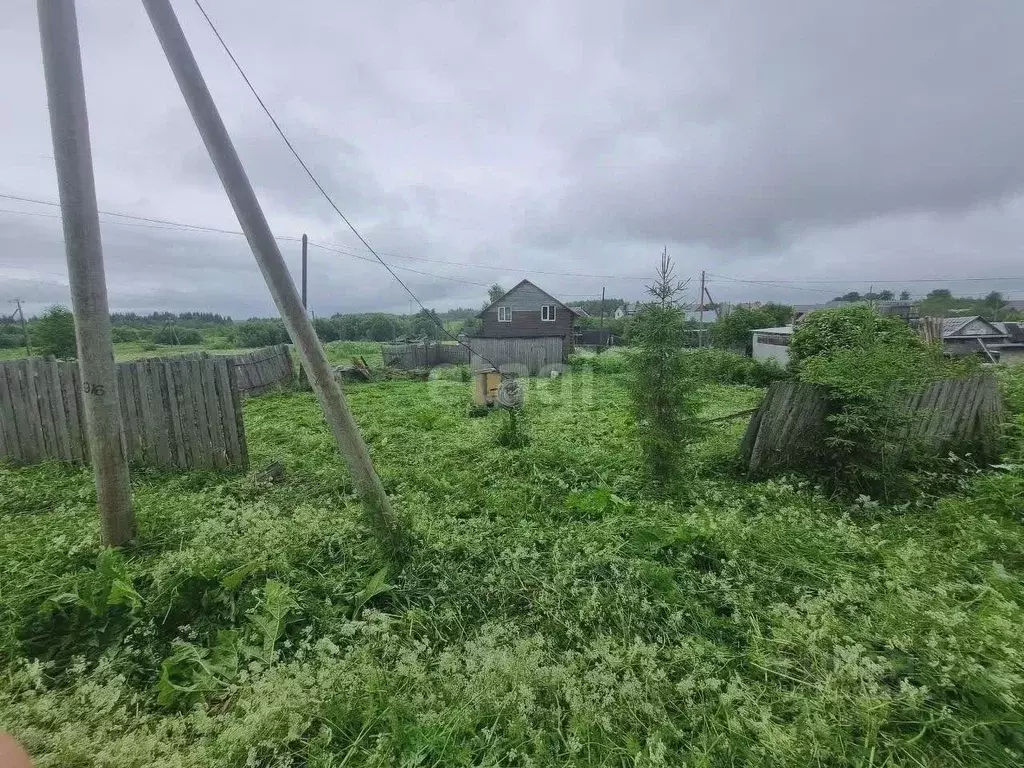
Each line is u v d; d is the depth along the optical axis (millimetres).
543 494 4508
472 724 1863
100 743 1756
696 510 3988
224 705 2039
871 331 5477
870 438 4430
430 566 3045
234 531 3492
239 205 2975
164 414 5191
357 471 3191
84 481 4770
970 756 1675
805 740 1735
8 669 2102
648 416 4555
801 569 2965
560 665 2098
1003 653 2008
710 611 2572
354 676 2064
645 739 1814
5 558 3037
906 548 3084
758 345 27219
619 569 2955
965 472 4727
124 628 2445
